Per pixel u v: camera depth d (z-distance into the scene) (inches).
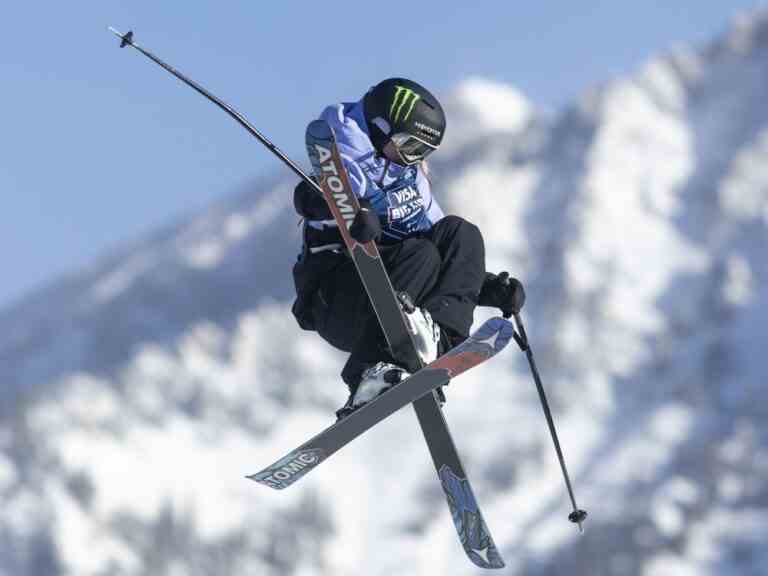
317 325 875.4
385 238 865.5
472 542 855.1
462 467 841.5
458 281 852.0
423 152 857.5
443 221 876.0
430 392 833.5
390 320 821.2
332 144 802.8
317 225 860.0
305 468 838.5
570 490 944.3
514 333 826.8
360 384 821.9
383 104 845.8
